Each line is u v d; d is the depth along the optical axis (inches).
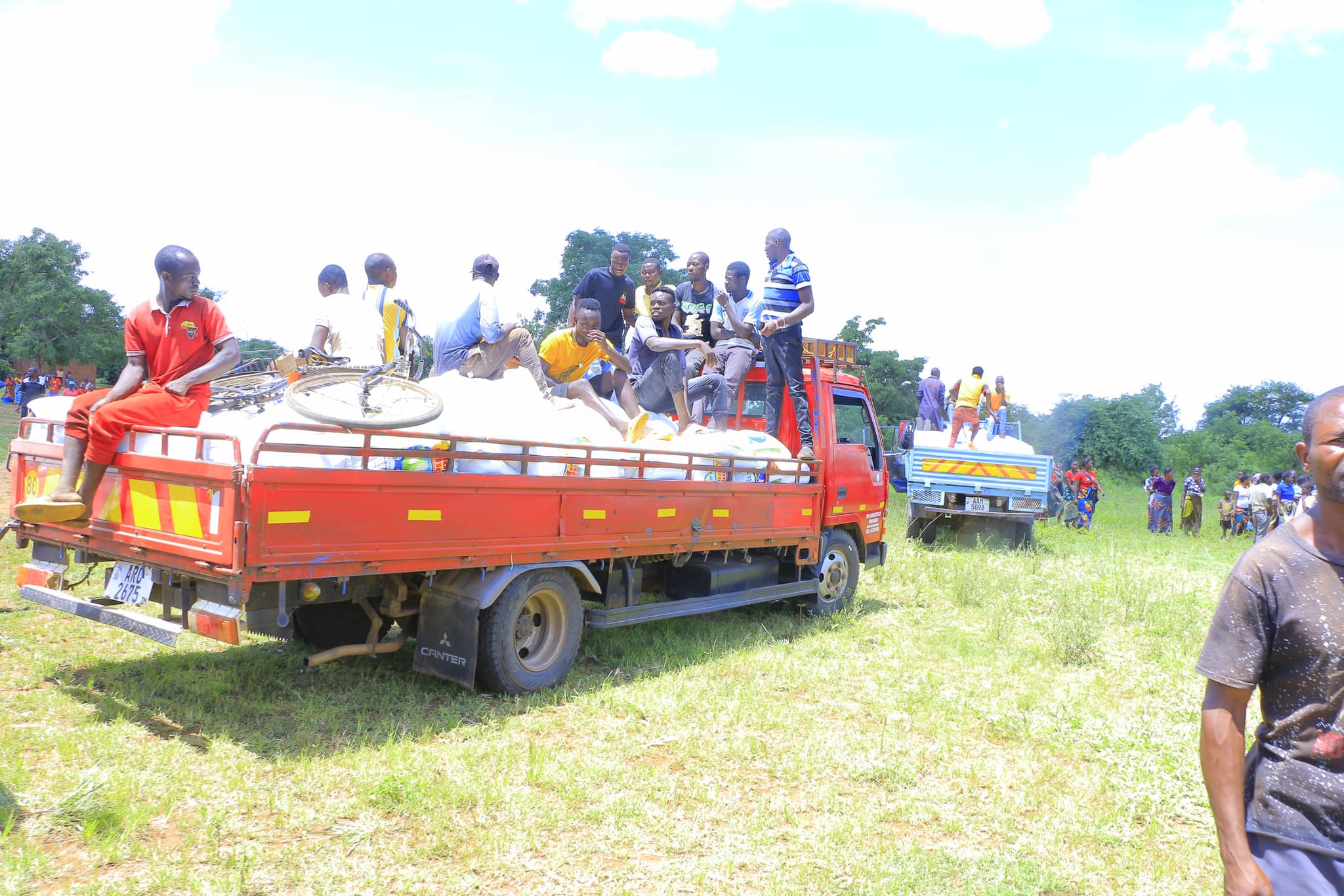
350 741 186.2
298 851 141.6
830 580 350.0
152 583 189.2
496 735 196.2
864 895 140.6
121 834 141.5
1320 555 85.6
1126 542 693.3
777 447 313.1
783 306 323.0
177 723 189.5
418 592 221.8
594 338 273.6
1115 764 202.8
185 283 198.5
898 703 235.8
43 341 2662.4
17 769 157.1
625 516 248.2
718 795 173.8
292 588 182.5
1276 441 2348.7
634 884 140.3
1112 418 1824.6
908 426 657.0
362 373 209.0
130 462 187.9
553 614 235.1
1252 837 87.8
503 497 213.9
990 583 418.6
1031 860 154.7
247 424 189.5
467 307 257.9
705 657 269.0
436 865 141.8
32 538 215.2
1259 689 90.5
